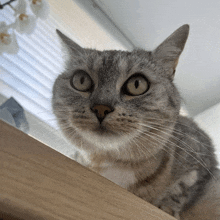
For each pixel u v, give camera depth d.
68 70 0.16
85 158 0.16
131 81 0.16
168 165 0.17
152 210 0.11
